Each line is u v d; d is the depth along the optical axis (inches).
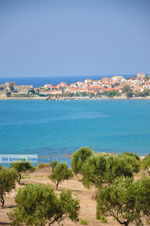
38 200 1918.1
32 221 1871.3
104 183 3147.1
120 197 2022.6
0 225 2161.7
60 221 2148.1
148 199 2020.2
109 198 2081.7
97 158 3191.4
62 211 1971.0
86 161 3289.9
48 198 1935.3
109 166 3088.1
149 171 3366.1
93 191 3668.8
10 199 3004.4
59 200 2005.4
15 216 1947.6
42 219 1873.8
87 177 3147.1
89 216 2581.2
